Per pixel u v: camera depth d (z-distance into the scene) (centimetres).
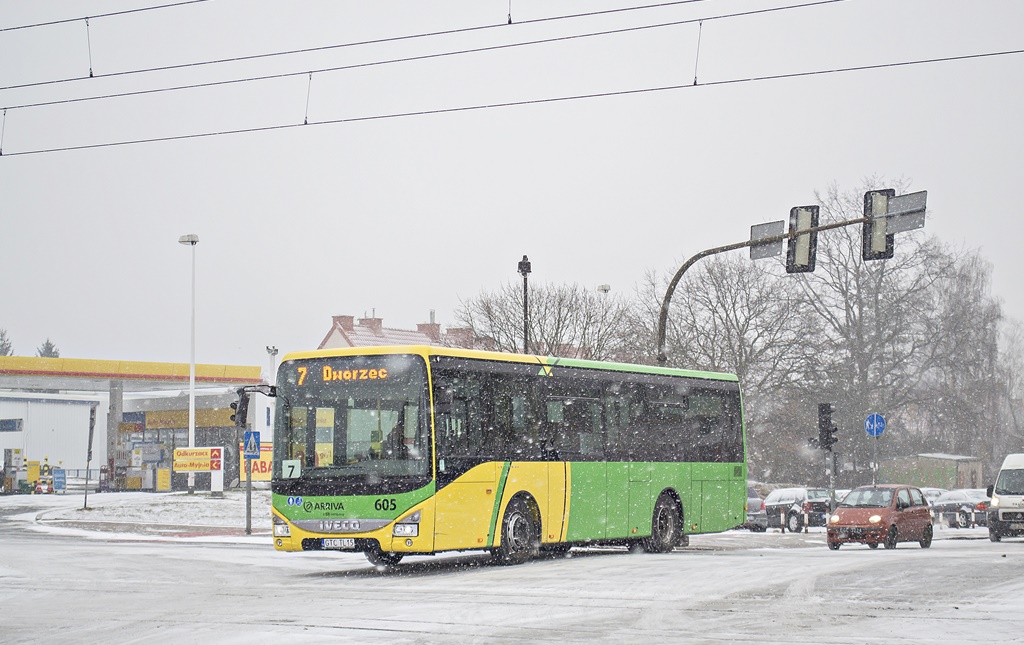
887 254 2420
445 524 1903
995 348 6325
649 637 1095
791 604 1355
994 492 3334
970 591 1482
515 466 2062
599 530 2262
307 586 1692
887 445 6353
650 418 2433
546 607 1345
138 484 6569
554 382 2188
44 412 7769
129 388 7394
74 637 1159
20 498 5706
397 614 1289
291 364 1984
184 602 1480
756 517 4197
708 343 5656
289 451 1955
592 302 5750
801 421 5969
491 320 5625
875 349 5853
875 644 1040
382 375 1925
